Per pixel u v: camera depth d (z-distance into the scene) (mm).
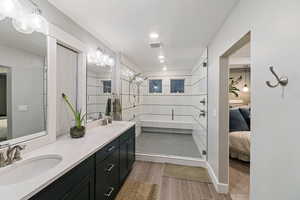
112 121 2770
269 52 939
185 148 3555
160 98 5184
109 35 2201
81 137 1729
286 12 796
